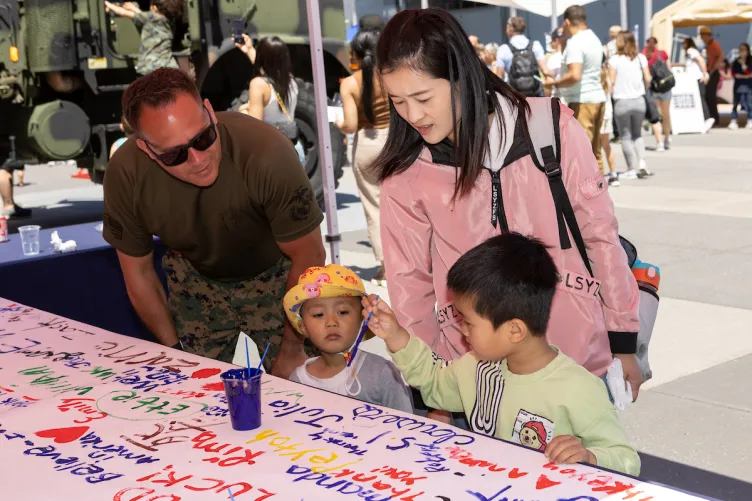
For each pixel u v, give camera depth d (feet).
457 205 7.98
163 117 8.31
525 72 37.65
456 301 7.08
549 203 7.78
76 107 28.07
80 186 40.98
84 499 5.81
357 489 5.73
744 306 18.78
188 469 6.20
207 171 8.86
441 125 7.54
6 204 31.07
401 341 8.17
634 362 8.23
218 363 8.86
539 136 7.78
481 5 82.28
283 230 10.11
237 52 30.42
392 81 7.43
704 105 57.72
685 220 27.68
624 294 7.92
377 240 20.88
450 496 5.56
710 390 14.39
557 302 7.87
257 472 6.08
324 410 7.29
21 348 9.70
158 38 27.17
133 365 8.89
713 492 11.18
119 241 10.61
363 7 74.84
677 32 80.43
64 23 27.17
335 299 9.30
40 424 7.26
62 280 14.74
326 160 17.70
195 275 11.44
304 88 29.17
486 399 7.49
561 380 7.03
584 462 6.01
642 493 5.47
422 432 6.68
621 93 36.24
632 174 37.04
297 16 30.09
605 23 81.30
